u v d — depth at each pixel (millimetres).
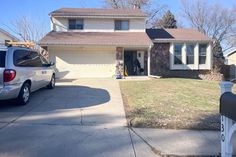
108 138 6531
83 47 22922
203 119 8430
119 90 14328
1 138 6324
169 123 7855
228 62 39469
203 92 14188
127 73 24922
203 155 5578
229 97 4871
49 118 8172
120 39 23219
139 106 10164
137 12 26094
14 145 5902
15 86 9047
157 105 10383
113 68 23438
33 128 7141
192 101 11406
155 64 26344
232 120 4906
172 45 26500
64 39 22641
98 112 9125
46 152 5570
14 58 9195
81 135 6691
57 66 23047
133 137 6648
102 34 24391
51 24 25109
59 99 11109
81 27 24844
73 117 8375
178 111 9453
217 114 9133
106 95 12516
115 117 8523
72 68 23219
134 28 25250
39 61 11625
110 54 23375
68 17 24453
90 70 23359
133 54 25156
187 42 26656
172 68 26625
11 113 8648
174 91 14070
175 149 5879
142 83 17547
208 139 6605
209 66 27219
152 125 7676
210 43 27062
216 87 16734
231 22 46656
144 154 5629
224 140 5168
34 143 6051
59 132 6871
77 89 14109
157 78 22203
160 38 26422
